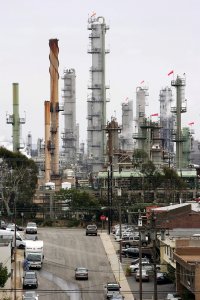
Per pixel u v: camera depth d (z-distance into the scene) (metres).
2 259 130.50
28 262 147.88
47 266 152.50
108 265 154.88
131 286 134.50
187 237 142.50
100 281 139.62
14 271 131.88
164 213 161.75
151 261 155.62
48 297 125.38
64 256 163.38
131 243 171.38
